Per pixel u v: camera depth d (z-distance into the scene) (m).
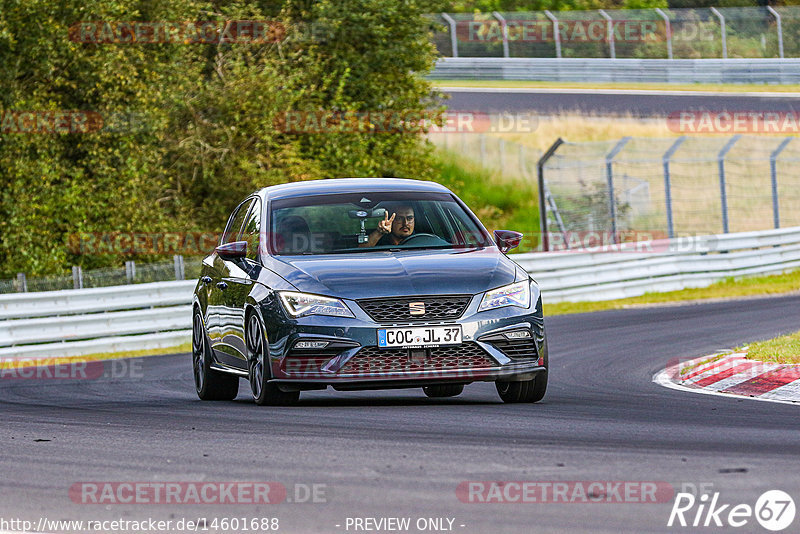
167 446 22.69
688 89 158.38
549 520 15.58
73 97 84.62
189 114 94.81
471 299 27.81
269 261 30.00
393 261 28.98
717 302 72.25
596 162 134.00
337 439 22.80
